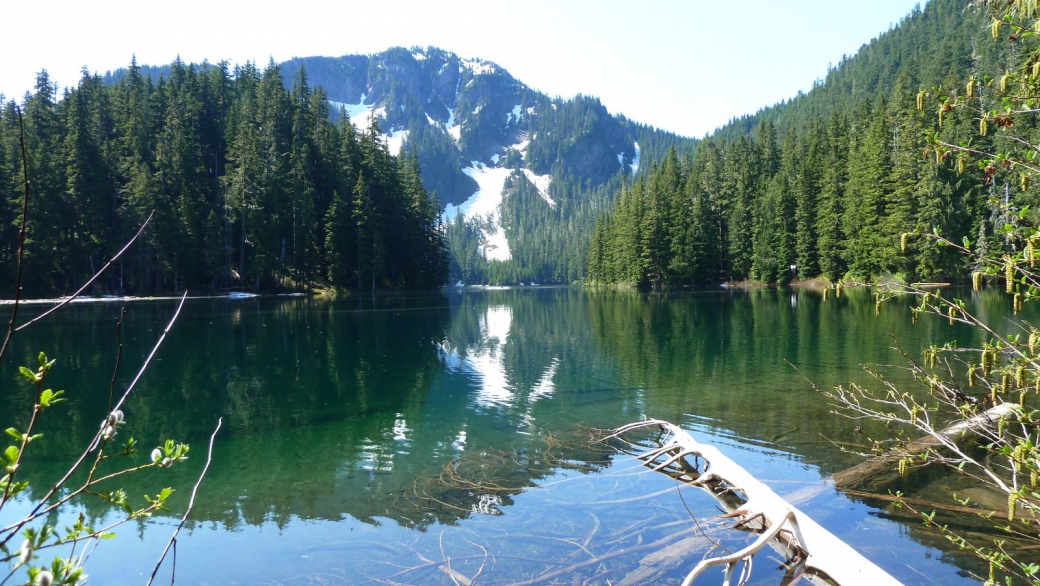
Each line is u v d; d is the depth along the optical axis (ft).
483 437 34.27
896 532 19.70
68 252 168.96
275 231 201.05
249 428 37.24
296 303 163.73
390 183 249.96
